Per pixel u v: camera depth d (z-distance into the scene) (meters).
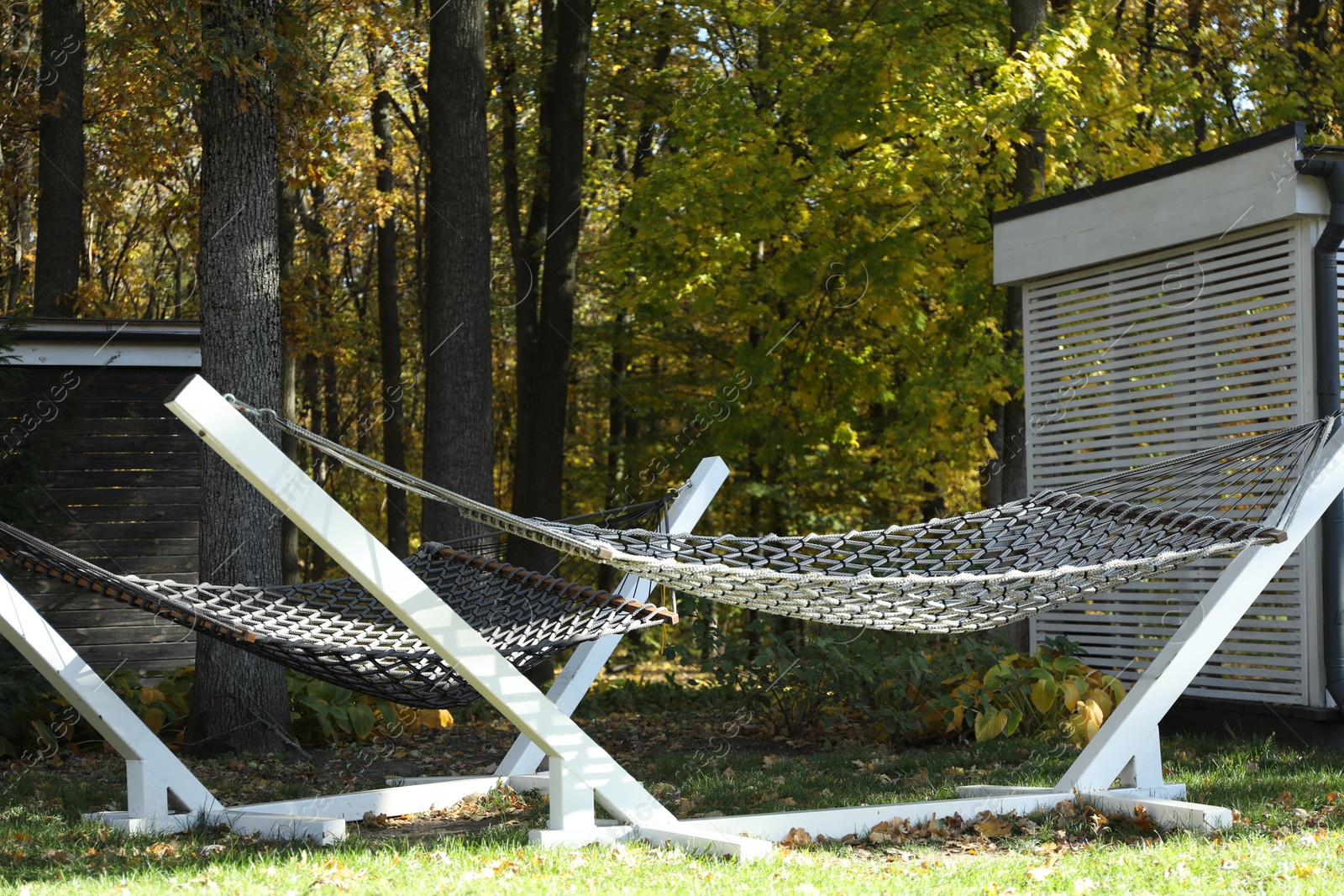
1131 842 4.61
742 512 17.31
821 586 4.33
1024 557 5.39
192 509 10.42
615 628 5.73
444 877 3.96
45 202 11.91
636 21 15.21
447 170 10.47
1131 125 11.95
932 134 11.67
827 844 4.70
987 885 3.83
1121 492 6.10
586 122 16.69
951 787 5.90
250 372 7.80
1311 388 7.01
